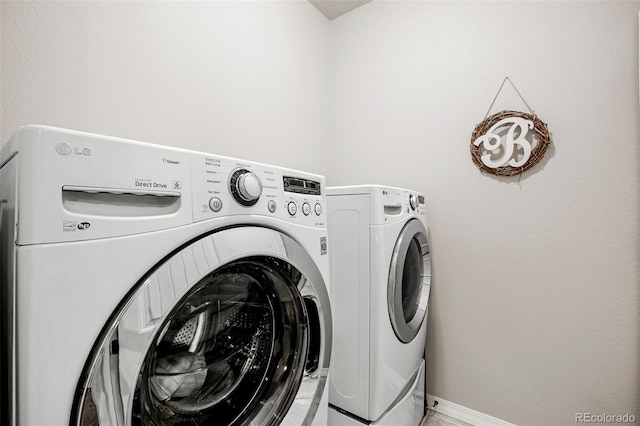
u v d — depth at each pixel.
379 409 1.20
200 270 0.60
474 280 1.69
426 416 1.72
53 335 0.43
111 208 0.50
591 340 1.40
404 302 1.54
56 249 0.44
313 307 0.89
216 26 1.55
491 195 1.65
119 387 0.49
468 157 1.72
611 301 1.36
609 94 1.37
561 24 1.48
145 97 1.27
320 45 2.27
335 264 1.30
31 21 0.99
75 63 1.08
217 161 0.66
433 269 1.82
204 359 0.74
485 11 1.69
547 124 1.50
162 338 0.65
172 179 0.57
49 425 0.43
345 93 2.27
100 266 0.48
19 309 0.42
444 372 1.78
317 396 0.89
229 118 1.61
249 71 1.72
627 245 1.33
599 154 1.38
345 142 2.26
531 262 1.54
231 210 0.67
